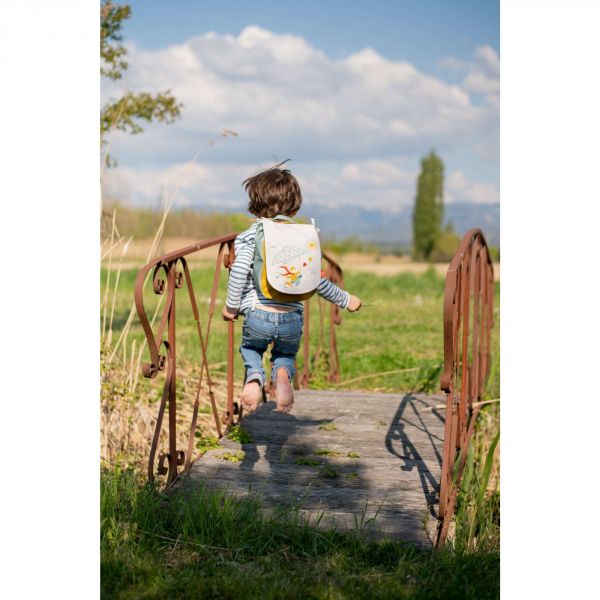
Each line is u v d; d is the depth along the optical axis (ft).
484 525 12.94
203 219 103.65
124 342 16.75
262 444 15.05
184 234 102.53
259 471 13.61
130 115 26.02
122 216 50.90
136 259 52.65
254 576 9.93
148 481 12.34
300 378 21.24
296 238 12.69
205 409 18.78
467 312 13.12
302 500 12.40
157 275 12.16
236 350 27.58
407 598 9.37
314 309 41.27
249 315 12.85
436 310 45.14
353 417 17.03
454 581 9.73
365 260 145.18
